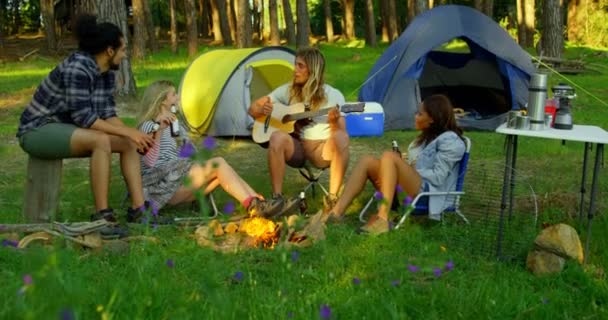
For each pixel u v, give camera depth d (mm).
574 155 8188
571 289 3770
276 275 3691
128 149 4719
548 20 20453
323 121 5586
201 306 3004
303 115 5527
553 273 3949
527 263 4074
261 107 5633
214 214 5223
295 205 4883
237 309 2982
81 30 4648
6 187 6375
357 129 9422
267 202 4785
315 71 5629
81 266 3668
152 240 4031
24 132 4590
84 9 12422
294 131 5598
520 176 7051
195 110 9570
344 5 37500
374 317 3131
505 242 4492
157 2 41812
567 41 31781
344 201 4859
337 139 5355
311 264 3967
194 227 4617
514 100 10102
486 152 8258
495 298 3441
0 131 9633
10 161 7637
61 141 4504
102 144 4500
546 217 5184
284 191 6262
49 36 26125
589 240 4301
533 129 4422
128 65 13086
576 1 31562
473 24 10203
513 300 3451
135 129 4637
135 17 22906
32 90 14320
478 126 9984
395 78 10094
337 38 35781
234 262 3883
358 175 4840
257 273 3787
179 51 27734
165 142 5098
